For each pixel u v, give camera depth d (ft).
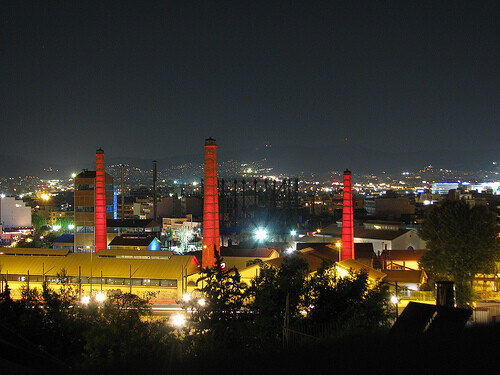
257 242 342.64
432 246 234.79
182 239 466.70
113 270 254.06
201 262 295.07
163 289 247.29
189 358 86.43
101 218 337.72
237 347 107.34
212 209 271.90
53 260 264.52
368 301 124.98
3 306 130.72
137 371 80.12
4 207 593.01
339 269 211.61
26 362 76.69
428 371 61.57
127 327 109.81
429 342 70.59
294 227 480.23
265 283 124.57
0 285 238.07
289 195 525.75
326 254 288.10
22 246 398.83
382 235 341.41
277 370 70.44
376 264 287.69
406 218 561.02
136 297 150.71
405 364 64.44
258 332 111.96
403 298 222.07
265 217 498.28
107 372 80.28
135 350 99.96
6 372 69.62
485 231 222.89
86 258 268.21
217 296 121.60
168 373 77.92
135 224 416.26
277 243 357.00
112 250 272.10
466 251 220.43
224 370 75.00
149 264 257.75
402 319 92.99
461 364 61.82
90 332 108.88
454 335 72.64
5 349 76.23
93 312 131.85
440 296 100.01
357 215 602.03
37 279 254.27
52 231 572.51
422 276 241.35
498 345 66.28
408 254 284.61
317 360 70.85
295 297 120.67
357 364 66.90
